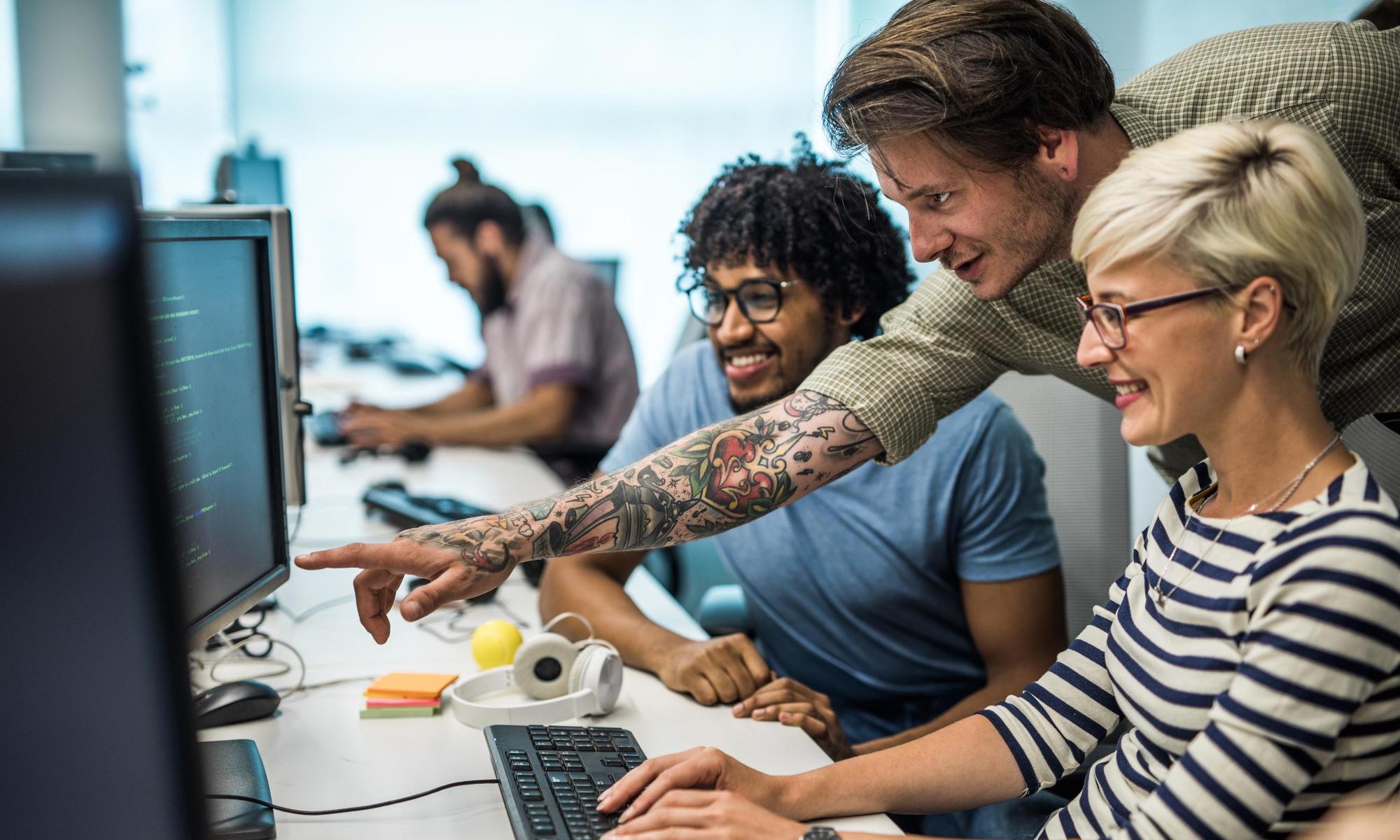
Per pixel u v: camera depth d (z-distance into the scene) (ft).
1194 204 2.56
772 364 5.36
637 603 5.71
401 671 4.66
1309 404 2.69
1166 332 2.63
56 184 2.08
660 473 4.01
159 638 2.19
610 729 3.86
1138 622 3.05
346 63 17.92
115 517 2.16
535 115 18.42
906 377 4.15
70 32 12.92
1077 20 3.66
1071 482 5.65
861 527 5.22
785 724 4.16
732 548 5.54
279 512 4.22
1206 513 2.91
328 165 18.08
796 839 3.02
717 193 5.44
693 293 5.74
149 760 2.21
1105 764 3.23
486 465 9.50
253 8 17.53
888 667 5.30
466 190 11.00
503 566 3.74
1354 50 3.75
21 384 2.12
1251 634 2.59
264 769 3.54
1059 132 3.54
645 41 18.43
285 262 5.71
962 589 5.17
